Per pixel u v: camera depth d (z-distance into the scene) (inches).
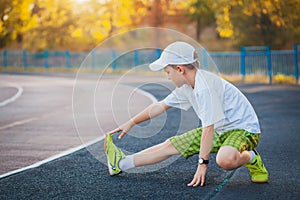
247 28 918.4
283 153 206.5
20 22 1246.9
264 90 544.7
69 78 912.3
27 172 184.2
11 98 531.5
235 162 146.0
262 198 141.5
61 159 207.0
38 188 160.4
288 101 425.1
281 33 904.9
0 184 166.9
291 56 642.8
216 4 886.4
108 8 1250.6
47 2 1346.0
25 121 342.0
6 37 1314.0
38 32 1398.9
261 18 898.7
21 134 284.2
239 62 738.2
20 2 1213.1
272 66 679.1
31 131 295.1
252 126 152.5
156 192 150.7
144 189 154.6
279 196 143.2
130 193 150.7
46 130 298.2
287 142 231.9
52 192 155.0
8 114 386.3
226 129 153.3
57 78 915.4
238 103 152.7
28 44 1414.9
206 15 1213.7
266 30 911.0
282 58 660.1
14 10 1217.4
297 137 245.0
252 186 154.8
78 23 1343.5
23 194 153.8
